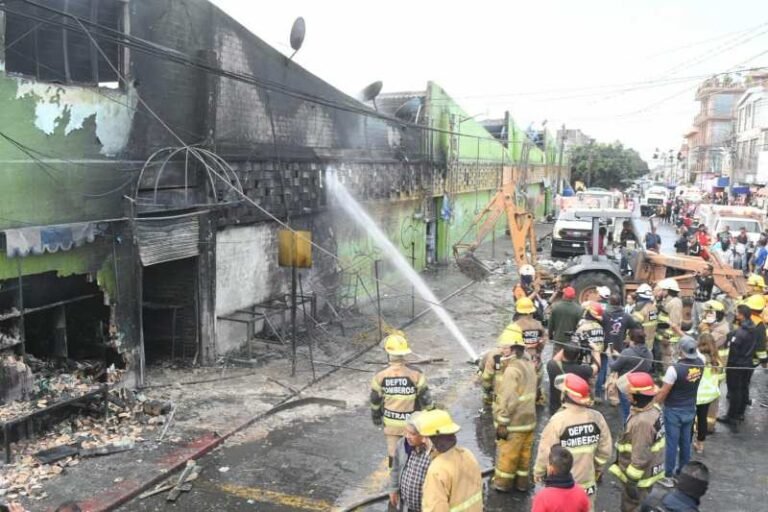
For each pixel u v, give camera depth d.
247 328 11.53
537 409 9.67
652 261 15.72
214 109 10.98
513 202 17.66
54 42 8.37
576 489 4.28
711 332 9.72
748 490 7.18
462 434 8.73
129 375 9.57
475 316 16.66
